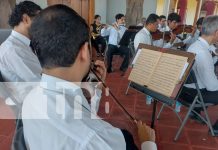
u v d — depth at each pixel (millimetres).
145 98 3021
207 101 2035
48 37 538
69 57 551
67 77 577
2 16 2984
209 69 1954
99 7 8445
